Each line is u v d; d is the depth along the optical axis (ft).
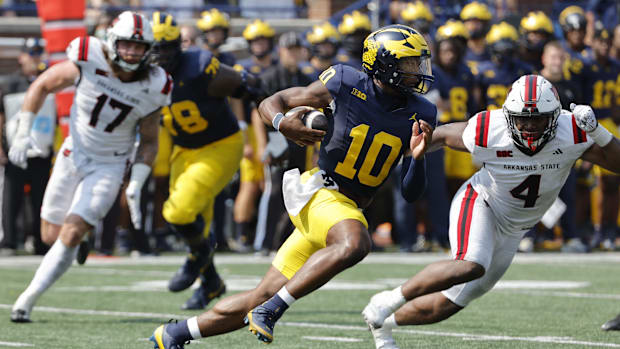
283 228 124.88
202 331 49.67
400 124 50.78
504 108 51.06
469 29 130.72
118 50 65.82
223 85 75.31
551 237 140.67
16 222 131.54
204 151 77.36
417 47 49.60
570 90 128.57
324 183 50.47
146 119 69.10
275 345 58.18
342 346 57.67
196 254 76.48
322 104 50.85
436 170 126.00
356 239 47.37
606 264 117.29
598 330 64.39
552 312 74.02
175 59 74.49
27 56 126.11
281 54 121.70
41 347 56.49
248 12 181.78
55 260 68.08
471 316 71.82
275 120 48.85
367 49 50.34
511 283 95.96
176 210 75.46
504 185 53.26
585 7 172.55
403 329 65.26
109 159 70.13
